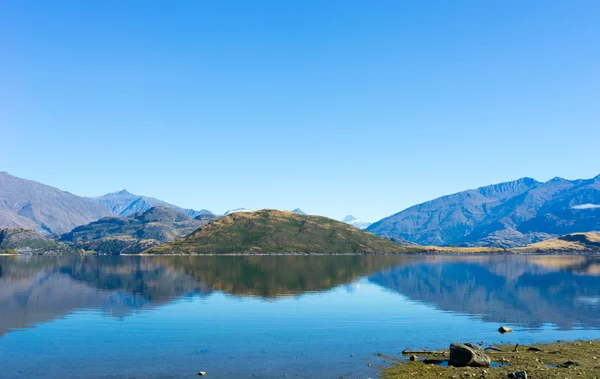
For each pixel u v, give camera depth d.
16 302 81.31
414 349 47.19
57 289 104.31
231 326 59.31
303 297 90.44
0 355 44.72
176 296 91.06
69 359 43.34
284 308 75.19
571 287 115.12
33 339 51.72
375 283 124.56
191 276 148.25
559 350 45.72
